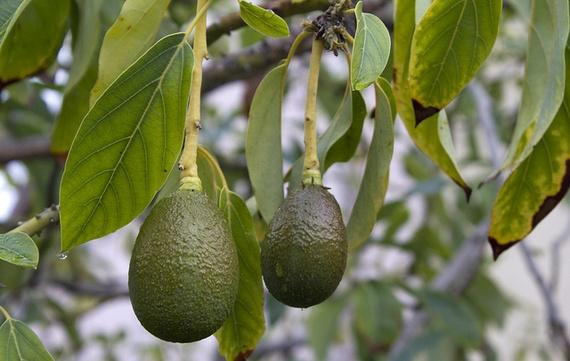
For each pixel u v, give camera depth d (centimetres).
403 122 124
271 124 121
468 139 264
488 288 259
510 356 307
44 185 224
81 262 284
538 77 122
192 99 110
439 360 234
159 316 104
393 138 116
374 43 107
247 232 118
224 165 242
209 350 325
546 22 121
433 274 262
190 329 104
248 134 121
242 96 250
